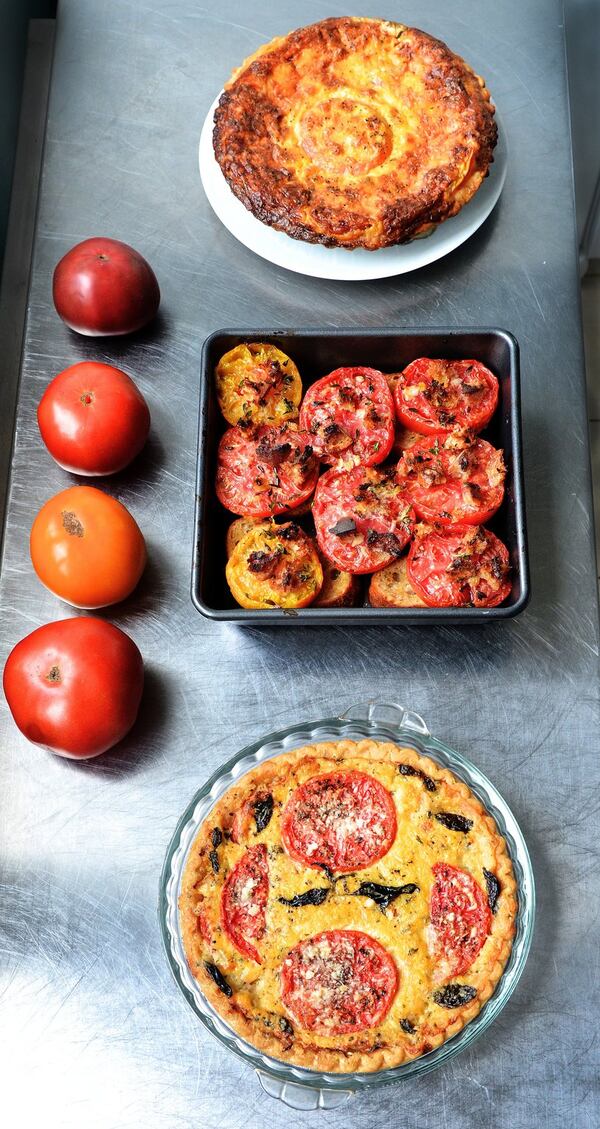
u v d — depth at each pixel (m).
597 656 1.00
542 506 1.04
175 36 1.17
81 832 0.98
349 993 0.87
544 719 0.99
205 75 1.16
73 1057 0.93
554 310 1.08
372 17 1.16
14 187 1.35
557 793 0.97
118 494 1.05
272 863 0.89
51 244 1.12
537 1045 0.92
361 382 0.98
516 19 1.16
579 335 1.08
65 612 1.03
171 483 1.06
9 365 1.36
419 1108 0.92
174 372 1.08
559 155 1.12
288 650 1.01
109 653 0.93
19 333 1.36
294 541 0.95
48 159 1.14
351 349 0.99
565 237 1.10
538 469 1.05
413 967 0.87
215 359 0.98
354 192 1.02
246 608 0.93
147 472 1.06
